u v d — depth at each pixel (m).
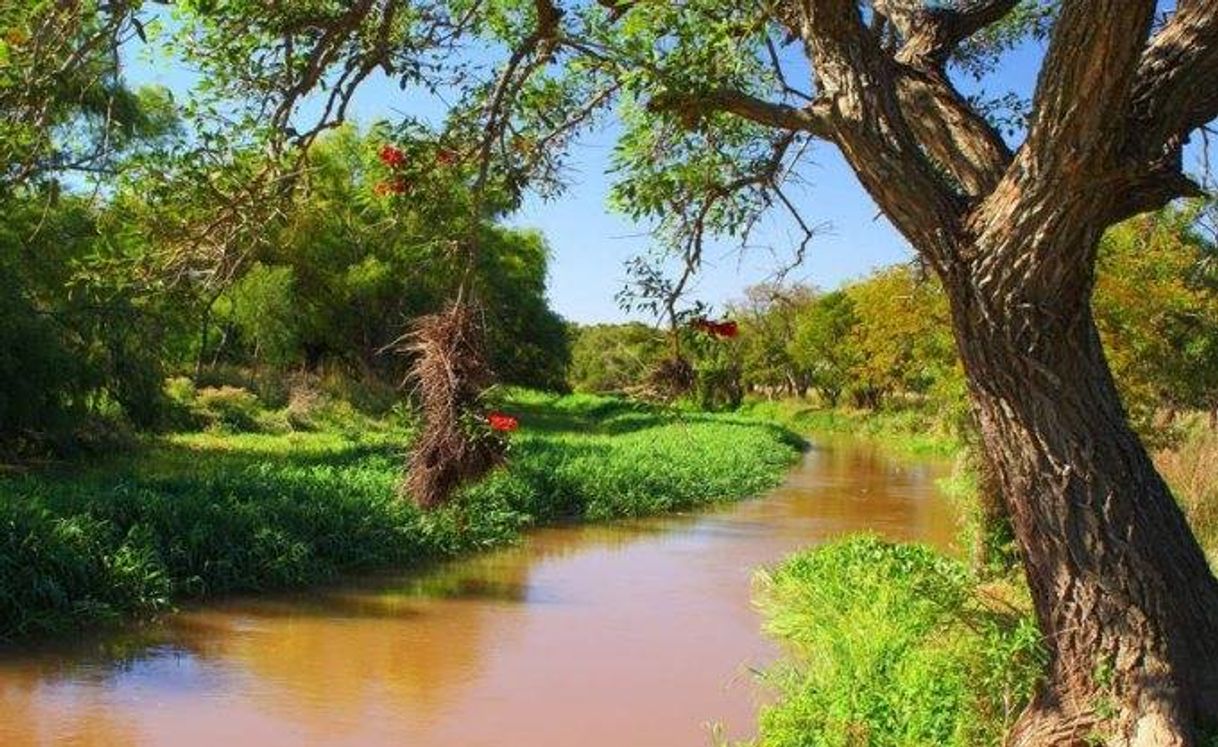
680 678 9.41
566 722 8.27
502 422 4.75
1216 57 4.66
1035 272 4.81
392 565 14.04
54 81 3.82
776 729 7.03
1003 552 10.63
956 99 5.53
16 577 9.96
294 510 13.41
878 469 30.23
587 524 18.38
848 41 4.95
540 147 5.64
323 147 22.91
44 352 16.64
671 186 5.54
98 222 4.95
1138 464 5.08
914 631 8.14
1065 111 4.37
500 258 40.22
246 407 27.06
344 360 36.28
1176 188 4.66
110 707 8.23
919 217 5.00
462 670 9.58
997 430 5.13
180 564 11.81
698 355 5.32
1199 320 12.43
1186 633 4.97
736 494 22.70
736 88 5.33
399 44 5.22
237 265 4.84
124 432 21.05
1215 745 4.75
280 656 9.82
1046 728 5.09
